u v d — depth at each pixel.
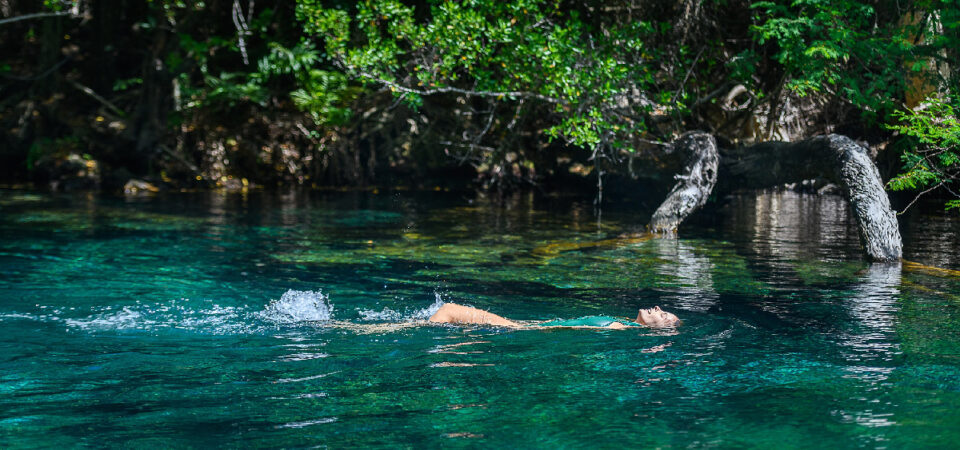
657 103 17.12
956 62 16.09
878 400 4.71
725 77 19.86
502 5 15.37
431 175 22.91
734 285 8.78
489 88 15.67
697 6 18.12
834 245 12.02
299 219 15.06
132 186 20.91
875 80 15.91
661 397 4.77
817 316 7.14
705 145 14.11
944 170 12.40
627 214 16.48
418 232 13.34
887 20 17.17
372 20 16.02
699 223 14.83
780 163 14.09
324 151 23.23
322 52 23.72
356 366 5.41
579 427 4.25
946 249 11.69
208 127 23.28
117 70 25.62
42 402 4.66
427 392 4.85
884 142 20.00
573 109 15.70
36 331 6.39
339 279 9.00
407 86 16.36
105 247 11.25
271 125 23.56
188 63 21.88
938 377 5.20
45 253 10.62
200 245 11.60
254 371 5.31
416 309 7.42
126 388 4.93
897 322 6.91
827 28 15.48
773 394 4.82
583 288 8.58
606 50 16.00
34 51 25.78
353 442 4.04
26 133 22.86
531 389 4.91
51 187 20.77
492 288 8.55
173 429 4.22
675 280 9.07
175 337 6.23
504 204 18.41
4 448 3.95
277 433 4.16
